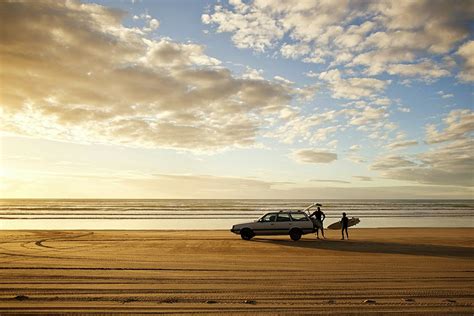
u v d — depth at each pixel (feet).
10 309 24.22
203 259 46.11
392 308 24.97
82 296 27.71
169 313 23.90
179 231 88.53
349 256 49.14
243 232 70.49
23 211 219.82
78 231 85.40
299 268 39.93
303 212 71.46
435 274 36.60
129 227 116.37
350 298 27.58
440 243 64.64
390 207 334.44
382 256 49.19
